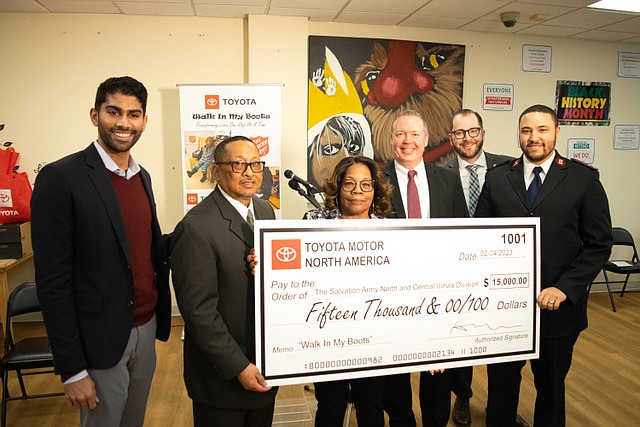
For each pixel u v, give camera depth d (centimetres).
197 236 143
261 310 148
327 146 434
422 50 444
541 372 208
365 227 156
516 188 209
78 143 404
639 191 521
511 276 171
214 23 409
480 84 466
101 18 395
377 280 158
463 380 247
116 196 154
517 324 173
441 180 218
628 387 295
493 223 169
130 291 156
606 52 493
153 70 407
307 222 151
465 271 166
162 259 175
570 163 204
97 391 153
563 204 197
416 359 162
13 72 390
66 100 398
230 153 149
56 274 143
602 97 498
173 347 356
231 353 140
